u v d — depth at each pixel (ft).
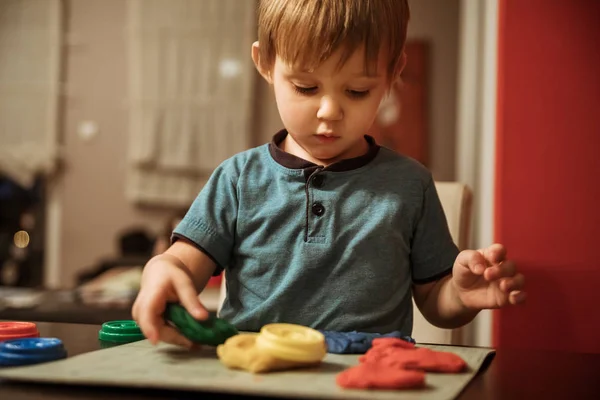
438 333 3.31
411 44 12.03
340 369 1.77
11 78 13.04
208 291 6.79
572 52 3.60
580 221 3.57
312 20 2.22
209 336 1.90
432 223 2.63
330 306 2.41
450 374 1.77
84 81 12.99
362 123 2.37
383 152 2.69
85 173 12.97
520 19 3.65
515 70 3.66
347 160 2.55
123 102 12.85
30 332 2.18
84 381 1.58
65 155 13.01
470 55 6.75
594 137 3.57
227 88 12.47
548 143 3.62
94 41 12.95
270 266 2.46
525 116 3.64
